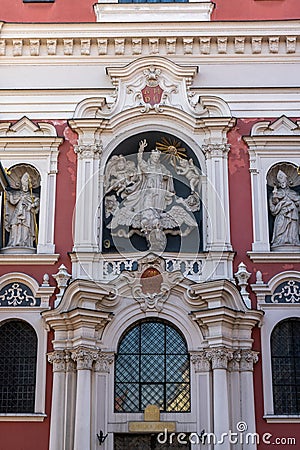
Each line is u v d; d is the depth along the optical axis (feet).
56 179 73.56
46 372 67.51
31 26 77.56
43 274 70.64
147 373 69.00
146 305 69.41
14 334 69.67
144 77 76.28
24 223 72.69
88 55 77.61
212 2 79.46
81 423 64.90
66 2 79.82
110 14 79.46
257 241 71.51
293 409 67.62
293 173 74.49
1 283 70.13
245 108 75.87
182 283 69.62
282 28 77.25
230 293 67.82
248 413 66.13
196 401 67.00
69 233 71.97
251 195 73.00
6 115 75.92
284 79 76.84
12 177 74.28
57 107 76.02
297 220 72.74
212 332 67.41
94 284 68.18
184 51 77.56
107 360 67.87
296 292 69.97
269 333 68.59
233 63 77.30
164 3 79.87
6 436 65.87
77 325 67.26
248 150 74.28
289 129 75.00
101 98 75.00
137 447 67.10
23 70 77.46
